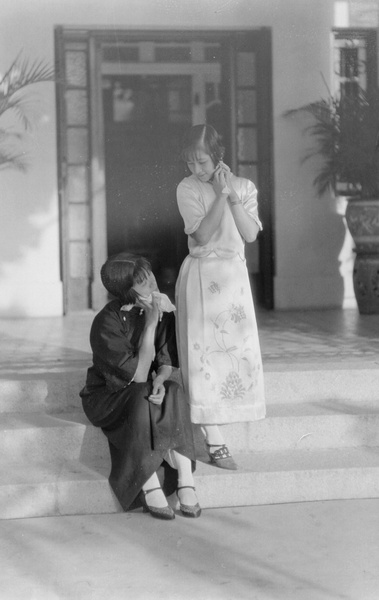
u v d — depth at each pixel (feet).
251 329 14.49
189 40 31.53
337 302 31.09
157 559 12.22
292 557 12.21
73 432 15.16
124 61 31.68
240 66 31.24
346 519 13.67
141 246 32.53
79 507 14.19
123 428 14.06
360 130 29.53
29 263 30.17
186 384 14.57
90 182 31.27
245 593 11.10
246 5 30.78
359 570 11.74
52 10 29.86
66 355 20.22
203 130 14.29
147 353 14.20
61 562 12.16
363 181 29.40
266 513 14.03
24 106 29.84
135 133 32.37
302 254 31.04
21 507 14.08
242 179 14.84
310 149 30.81
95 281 31.35
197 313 14.33
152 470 13.84
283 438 15.65
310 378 16.72
